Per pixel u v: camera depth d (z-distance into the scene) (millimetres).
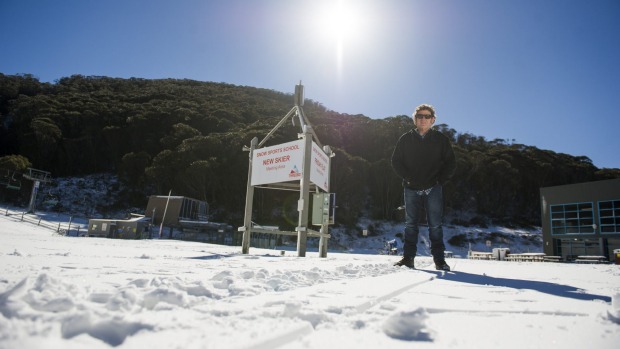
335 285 1819
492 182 73625
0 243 4879
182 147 62719
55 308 859
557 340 880
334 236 55500
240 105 96562
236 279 1771
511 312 1293
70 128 72500
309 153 7230
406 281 2209
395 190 63625
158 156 60812
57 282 1070
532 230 69438
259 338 722
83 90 103438
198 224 38375
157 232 39469
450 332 933
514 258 27156
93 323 714
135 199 62875
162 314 927
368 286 1817
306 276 2270
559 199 33906
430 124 4258
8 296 838
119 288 1302
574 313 1291
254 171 7969
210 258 4262
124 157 65188
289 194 59531
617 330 1003
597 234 30953
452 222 68188
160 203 40531
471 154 80062
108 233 30484
